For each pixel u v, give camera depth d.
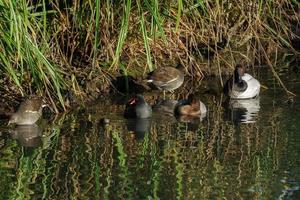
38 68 16.25
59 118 16.44
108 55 18.47
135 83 19.00
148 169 13.41
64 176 13.09
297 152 14.25
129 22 18.50
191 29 19.69
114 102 17.89
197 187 12.61
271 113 16.92
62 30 18.05
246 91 18.20
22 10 15.64
